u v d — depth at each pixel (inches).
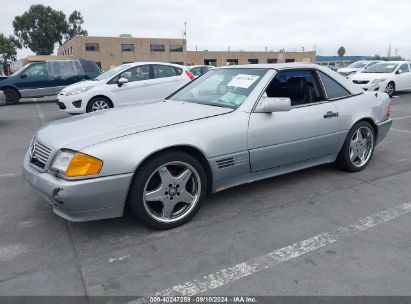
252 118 143.7
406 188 169.6
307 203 152.9
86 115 154.5
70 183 112.7
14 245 121.3
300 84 164.7
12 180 185.6
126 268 108.0
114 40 2377.0
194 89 178.2
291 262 110.2
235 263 109.9
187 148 131.1
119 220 138.4
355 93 185.8
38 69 560.1
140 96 384.8
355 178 182.4
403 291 96.7
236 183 146.6
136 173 121.1
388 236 125.2
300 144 159.5
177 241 123.0
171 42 2508.6
